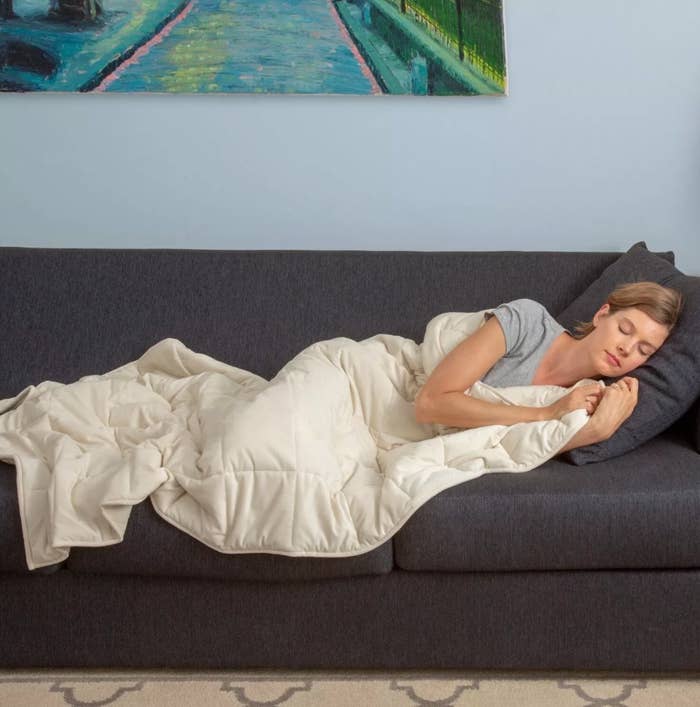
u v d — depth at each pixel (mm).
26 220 3010
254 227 3041
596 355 2291
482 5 3002
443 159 3041
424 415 2258
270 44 2973
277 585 2035
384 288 2707
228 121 3002
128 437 2254
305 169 3027
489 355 2301
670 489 1987
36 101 2971
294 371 2283
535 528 1968
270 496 1980
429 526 1972
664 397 2217
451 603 2025
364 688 2018
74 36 2939
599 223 3076
